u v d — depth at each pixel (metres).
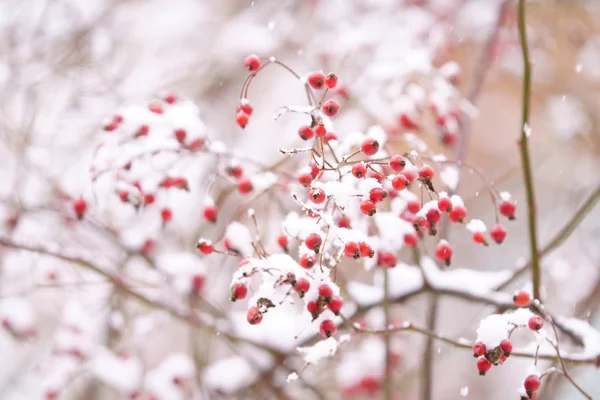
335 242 0.90
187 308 1.16
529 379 0.89
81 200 1.10
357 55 1.28
